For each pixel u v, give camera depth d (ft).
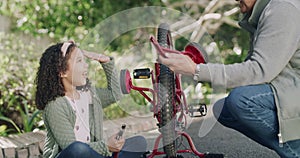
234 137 16.15
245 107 10.01
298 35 9.71
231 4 27.35
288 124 9.86
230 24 27.89
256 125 10.14
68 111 10.12
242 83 9.86
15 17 22.45
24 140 13.79
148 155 10.91
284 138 9.91
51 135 10.36
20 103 17.46
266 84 10.09
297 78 9.90
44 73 10.19
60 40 22.17
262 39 9.79
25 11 22.65
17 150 13.09
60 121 10.05
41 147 13.67
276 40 9.64
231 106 10.18
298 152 10.15
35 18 22.48
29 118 16.39
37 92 10.30
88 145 9.86
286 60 9.70
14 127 17.17
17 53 19.04
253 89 10.01
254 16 10.41
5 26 22.21
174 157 10.25
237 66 9.86
